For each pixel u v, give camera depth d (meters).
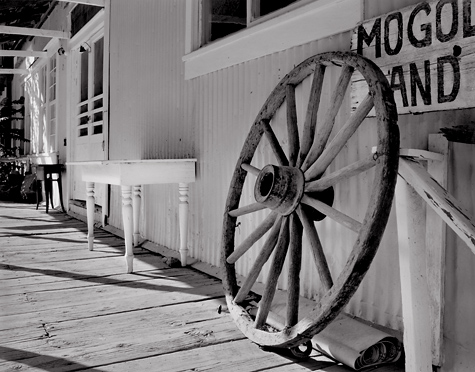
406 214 1.50
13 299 2.54
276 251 2.01
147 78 4.40
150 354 1.82
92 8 6.14
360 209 2.06
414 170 1.47
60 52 7.38
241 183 2.57
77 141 6.81
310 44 2.34
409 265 1.49
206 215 3.33
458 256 1.66
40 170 7.20
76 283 2.89
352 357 1.67
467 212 1.41
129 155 4.88
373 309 1.98
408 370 1.48
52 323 2.16
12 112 11.43
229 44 3.01
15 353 1.82
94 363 1.73
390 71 1.82
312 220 1.96
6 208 7.66
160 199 4.07
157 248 3.99
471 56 1.54
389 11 1.90
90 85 6.31
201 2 3.52
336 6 2.15
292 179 2.01
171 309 2.38
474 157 1.62
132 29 4.78
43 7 8.45
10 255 3.75
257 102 2.77
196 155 3.47
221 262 2.46
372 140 2.01
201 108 3.41
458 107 1.58
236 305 2.20
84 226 5.61
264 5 2.86
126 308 2.39
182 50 3.71
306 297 2.33
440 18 1.63
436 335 1.64
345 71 1.90
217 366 1.72
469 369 1.61
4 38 10.38
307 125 2.11
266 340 1.82
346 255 2.13
